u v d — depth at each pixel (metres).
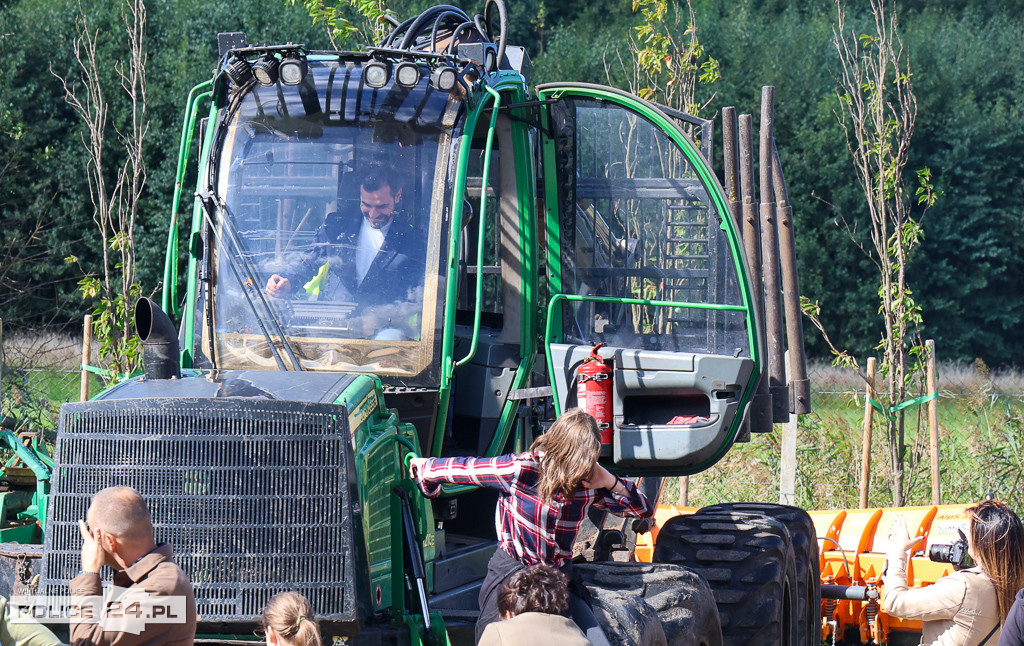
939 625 6.31
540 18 42.72
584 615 5.50
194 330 6.93
